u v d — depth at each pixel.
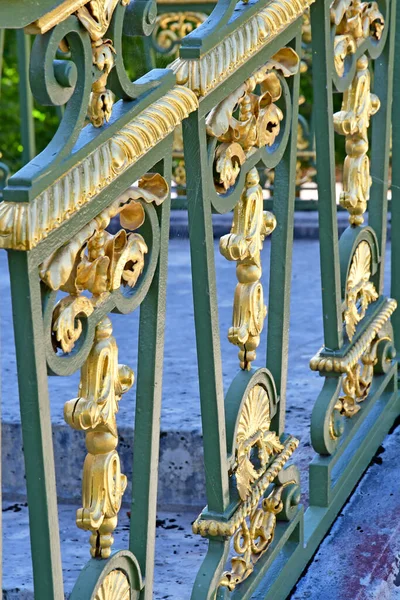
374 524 2.53
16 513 2.87
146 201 1.57
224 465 1.89
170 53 5.87
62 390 3.22
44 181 1.27
